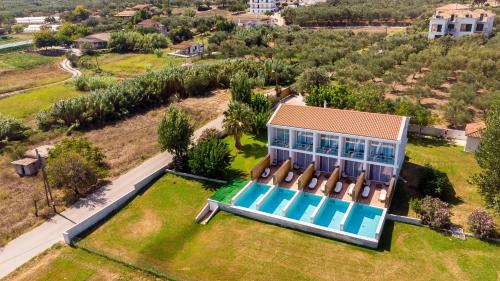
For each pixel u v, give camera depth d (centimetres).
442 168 4778
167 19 17562
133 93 7406
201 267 3400
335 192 4353
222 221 4025
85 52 13938
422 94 6881
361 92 6138
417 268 3253
